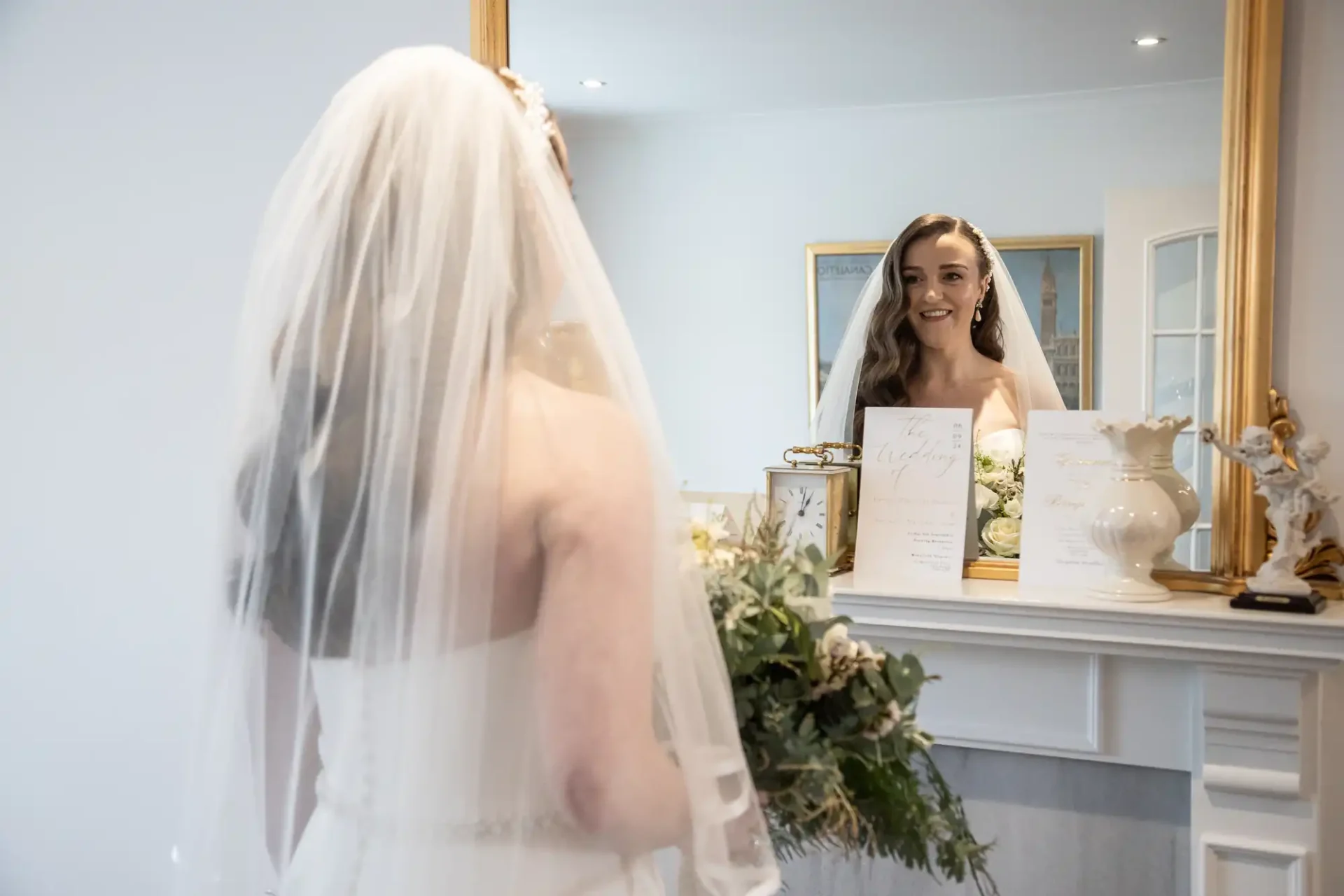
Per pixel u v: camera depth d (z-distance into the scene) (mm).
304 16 2361
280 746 1254
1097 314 1981
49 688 2545
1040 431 2012
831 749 1310
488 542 1091
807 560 1413
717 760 1184
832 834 1341
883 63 2070
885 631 2008
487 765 1125
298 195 1241
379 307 1151
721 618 1312
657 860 2119
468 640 1103
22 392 2533
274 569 1206
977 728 2029
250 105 2389
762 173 2148
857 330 2111
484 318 1124
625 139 2225
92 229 2475
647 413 1211
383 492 1124
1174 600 1878
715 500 2197
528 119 1275
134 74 2443
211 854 1292
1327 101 1854
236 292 2395
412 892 1109
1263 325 1861
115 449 2477
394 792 1132
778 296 2152
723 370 2189
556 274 1210
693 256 2195
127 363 2463
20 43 2506
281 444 1188
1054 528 1999
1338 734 1837
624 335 1228
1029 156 2004
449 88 1193
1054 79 1983
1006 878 2072
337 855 1167
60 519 2520
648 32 2191
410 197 1158
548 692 1074
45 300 2508
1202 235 1916
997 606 1909
